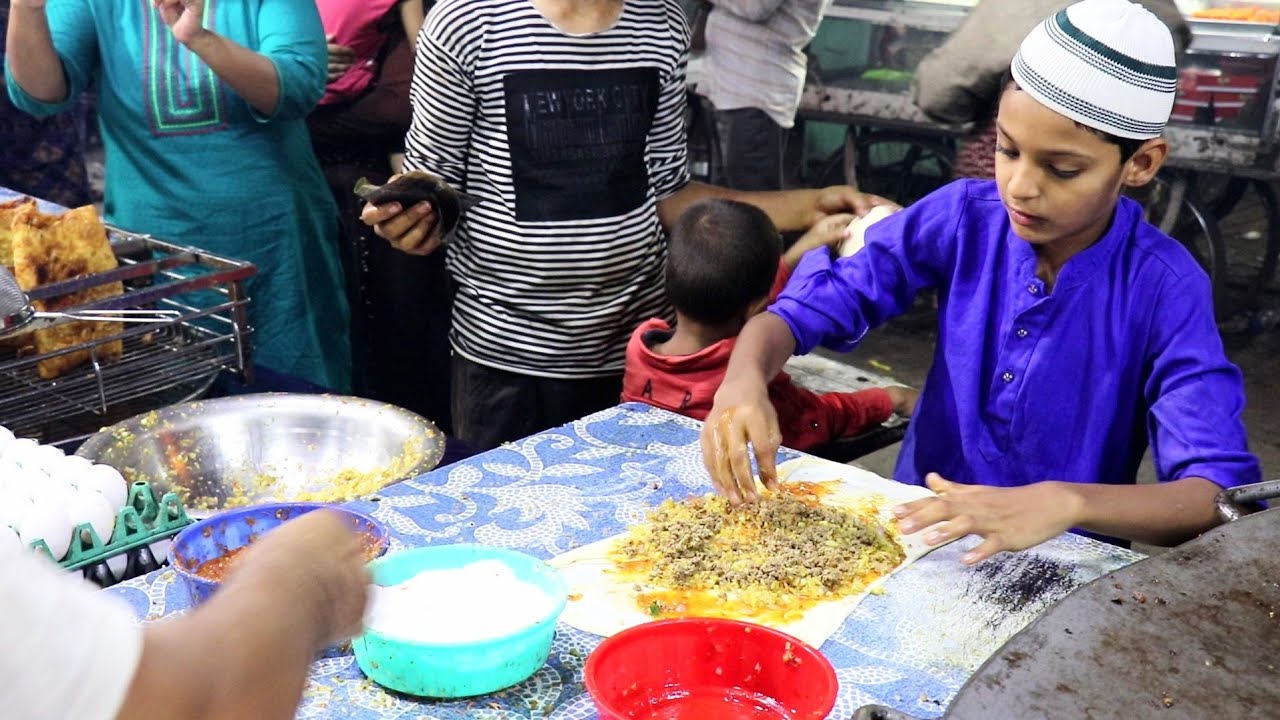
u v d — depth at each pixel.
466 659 1.15
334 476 1.81
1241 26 3.92
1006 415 1.71
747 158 4.34
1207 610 1.06
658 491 1.63
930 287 1.86
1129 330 1.61
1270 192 4.57
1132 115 1.38
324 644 0.78
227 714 0.66
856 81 4.62
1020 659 0.97
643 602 1.34
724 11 4.18
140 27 2.77
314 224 3.07
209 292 2.83
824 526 1.50
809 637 1.28
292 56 2.77
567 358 2.43
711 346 2.03
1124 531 1.39
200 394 2.05
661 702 1.14
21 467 1.54
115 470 1.55
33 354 2.08
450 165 2.35
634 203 2.38
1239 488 1.32
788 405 2.20
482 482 1.66
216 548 1.37
